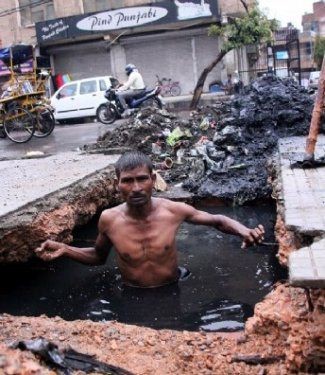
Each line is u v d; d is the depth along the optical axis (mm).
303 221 3865
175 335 3559
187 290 5016
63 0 27828
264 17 22812
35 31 28219
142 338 3496
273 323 3215
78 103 22578
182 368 3064
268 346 3186
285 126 9992
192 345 3363
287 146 8539
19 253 5590
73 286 5508
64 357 2883
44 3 28547
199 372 2998
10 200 6012
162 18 26156
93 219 7961
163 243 4980
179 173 9750
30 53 15750
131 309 4762
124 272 5137
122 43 27359
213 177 8922
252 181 8570
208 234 6844
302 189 5164
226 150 9625
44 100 16250
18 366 2256
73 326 3736
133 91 18062
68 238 6230
